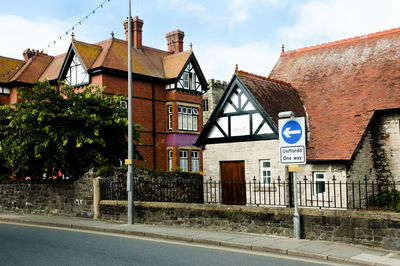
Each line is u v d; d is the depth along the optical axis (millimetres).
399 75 17672
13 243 9969
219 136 18203
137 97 26391
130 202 13039
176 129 27781
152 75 27438
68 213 15625
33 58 31844
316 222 9938
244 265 7633
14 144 15758
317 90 19562
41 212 16656
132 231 11633
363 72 18953
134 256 8422
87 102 16719
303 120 10117
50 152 16078
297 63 21938
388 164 16984
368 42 20281
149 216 13031
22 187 17531
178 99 28078
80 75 25734
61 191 15977
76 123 16094
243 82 17297
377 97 17266
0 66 31234
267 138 16625
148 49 30266
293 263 7859
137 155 17844
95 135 16000
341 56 20578
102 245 9711
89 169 15062
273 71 22453
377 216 9039
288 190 16219
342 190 15398
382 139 17141
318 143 16609
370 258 8070
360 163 16281
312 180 16344
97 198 14492
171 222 12516
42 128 15344
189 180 19719
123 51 27156
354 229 9352
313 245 9273
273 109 17125
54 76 28625
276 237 10328
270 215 10711
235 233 11000
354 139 15852
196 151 29344
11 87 30312
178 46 32281
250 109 17203
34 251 8938
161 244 9898
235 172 17812
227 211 11445
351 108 17469
